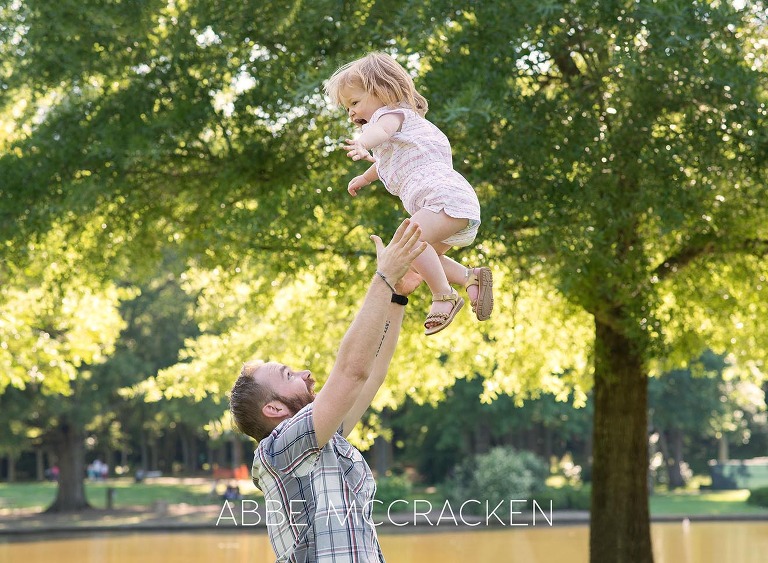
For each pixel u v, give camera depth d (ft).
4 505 136.67
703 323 47.75
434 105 33.14
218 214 39.88
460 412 146.30
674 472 182.80
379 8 35.96
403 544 78.69
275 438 10.08
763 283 43.04
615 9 33.27
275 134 39.04
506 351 52.26
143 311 129.08
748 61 38.96
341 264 43.01
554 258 36.91
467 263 35.29
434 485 173.06
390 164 11.50
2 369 52.29
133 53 39.81
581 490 115.65
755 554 73.51
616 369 43.70
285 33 38.14
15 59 41.14
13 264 41.45
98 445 212.84
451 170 11.37
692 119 34.96
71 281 44.37
